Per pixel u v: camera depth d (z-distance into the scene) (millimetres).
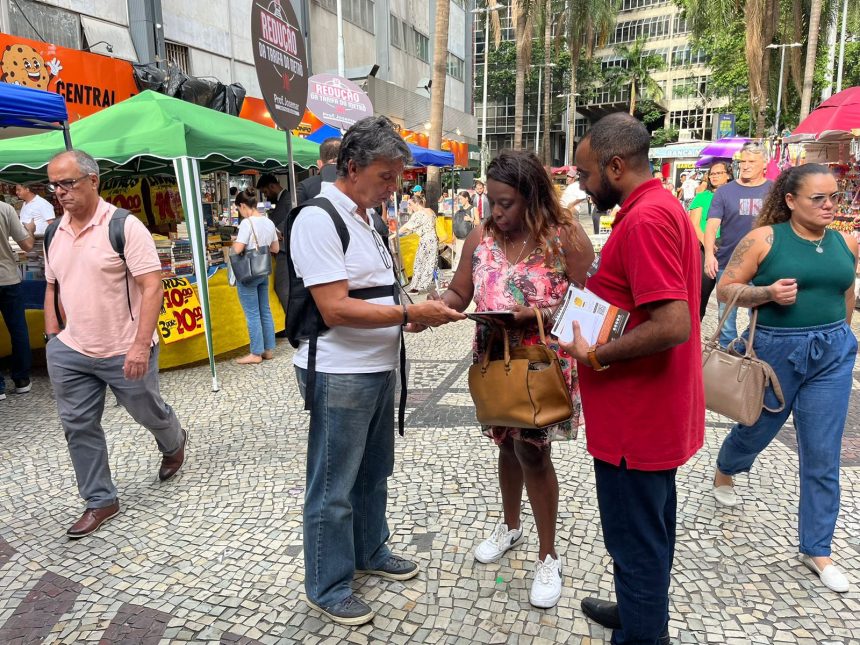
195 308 5727
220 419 4398
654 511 1778
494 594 2406
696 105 55406
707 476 3334
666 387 1700
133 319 2984
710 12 22891
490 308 2213
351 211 2041
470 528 2871
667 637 1983
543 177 2107
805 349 2436
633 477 1758
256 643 2170
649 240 1571
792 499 3092
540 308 2180
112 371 2965
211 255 6238
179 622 2289
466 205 12188
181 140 4934
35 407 4738
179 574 2592
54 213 7211
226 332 6066
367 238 2104
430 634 2201
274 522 2986
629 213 1652
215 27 13664
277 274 6133
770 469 3408
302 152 6711
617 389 1739
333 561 2250
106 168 5430
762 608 2303
